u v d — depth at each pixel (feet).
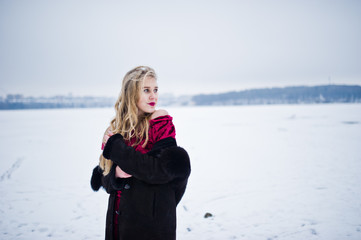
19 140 51.13
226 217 13.34
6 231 12.35
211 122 98.63
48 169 25.99
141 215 3.91
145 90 4.14
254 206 14.76
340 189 17.39
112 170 4.08
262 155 31.78
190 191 17.94
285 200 15.58
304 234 11.21
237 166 25.80
